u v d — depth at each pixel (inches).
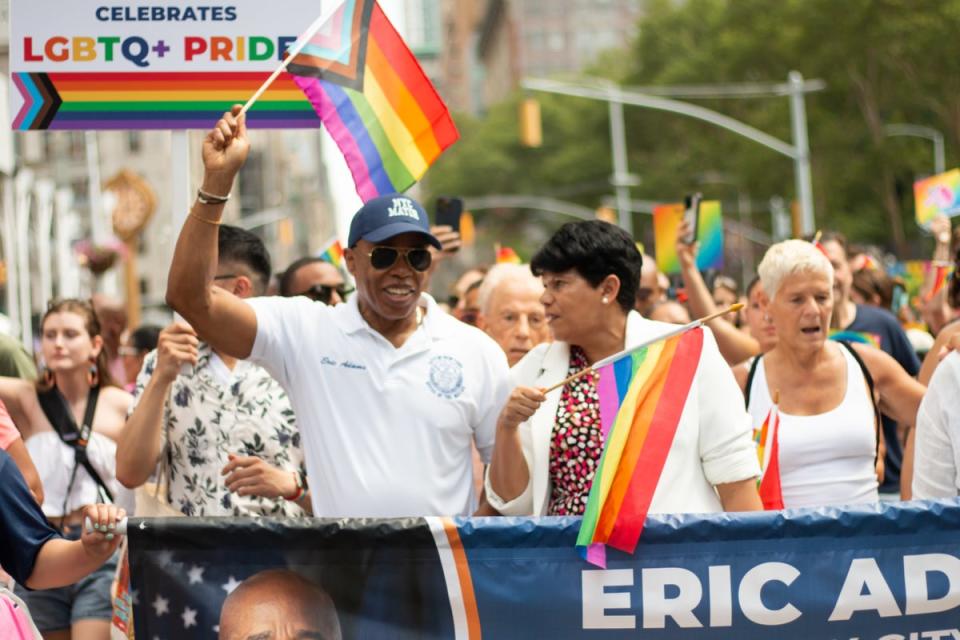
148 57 291.1
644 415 241.3
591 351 258.8
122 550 211.2
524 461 247.9
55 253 1465.3
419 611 212.5
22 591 314.7
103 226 1530.5
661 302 487.5
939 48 2453.2
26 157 1256.8
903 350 413.4
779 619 218.8
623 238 255.8
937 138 2513.5
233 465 256.2
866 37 2500.0
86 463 336.5
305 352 251.3
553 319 257.1
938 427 256.5
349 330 252.2
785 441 295.9
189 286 237.5
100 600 312.7
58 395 337.7
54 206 1457.9
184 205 292.4
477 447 261.4
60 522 335.9
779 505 287.0
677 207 558.6
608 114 4124.0
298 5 292.8
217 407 279.1
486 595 214.2
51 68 289.9
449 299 577.9
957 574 221.0
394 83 281.1
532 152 5068.9
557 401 255.8
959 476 254.2
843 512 219.8
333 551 211.3
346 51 278.7
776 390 300.5
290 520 210.5
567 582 215.9
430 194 5364.2
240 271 311.9
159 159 2967.5
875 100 2608.3
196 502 278.2
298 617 210.4
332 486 248.7
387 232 245.8
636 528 217.0
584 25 6796.3
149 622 208.5
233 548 209.3
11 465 217.5
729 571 218.4
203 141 236.5
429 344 253.9
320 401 250.5
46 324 337.4
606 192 4320.9
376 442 248.5
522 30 6791.3
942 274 508.4
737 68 2908.5
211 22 291.9
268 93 293.3
